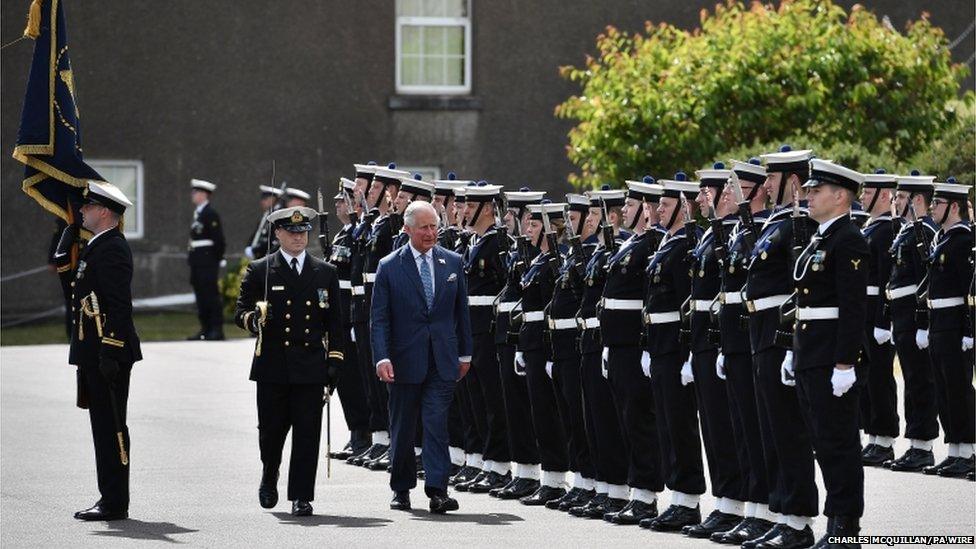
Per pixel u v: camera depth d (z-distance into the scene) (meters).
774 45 30.67
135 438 22.50
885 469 20.05
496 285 18.91
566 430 17.61
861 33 31.22
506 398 18.30
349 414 21.33
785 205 14.52
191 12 41.12
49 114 17.94
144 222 41.03
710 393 15.31
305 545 14.93
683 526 15.74
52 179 18.00
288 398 16.89
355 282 20.91
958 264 19.16
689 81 30.36
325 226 21.97
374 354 17.09
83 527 16.02
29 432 22.98
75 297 16.59
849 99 30.75
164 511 17.03
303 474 16.77
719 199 15.46
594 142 30.77
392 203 20.53
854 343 13.43
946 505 17.00
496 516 16.77
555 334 17.36
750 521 14.94
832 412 13.66
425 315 17.06
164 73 41.03
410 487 17.25
